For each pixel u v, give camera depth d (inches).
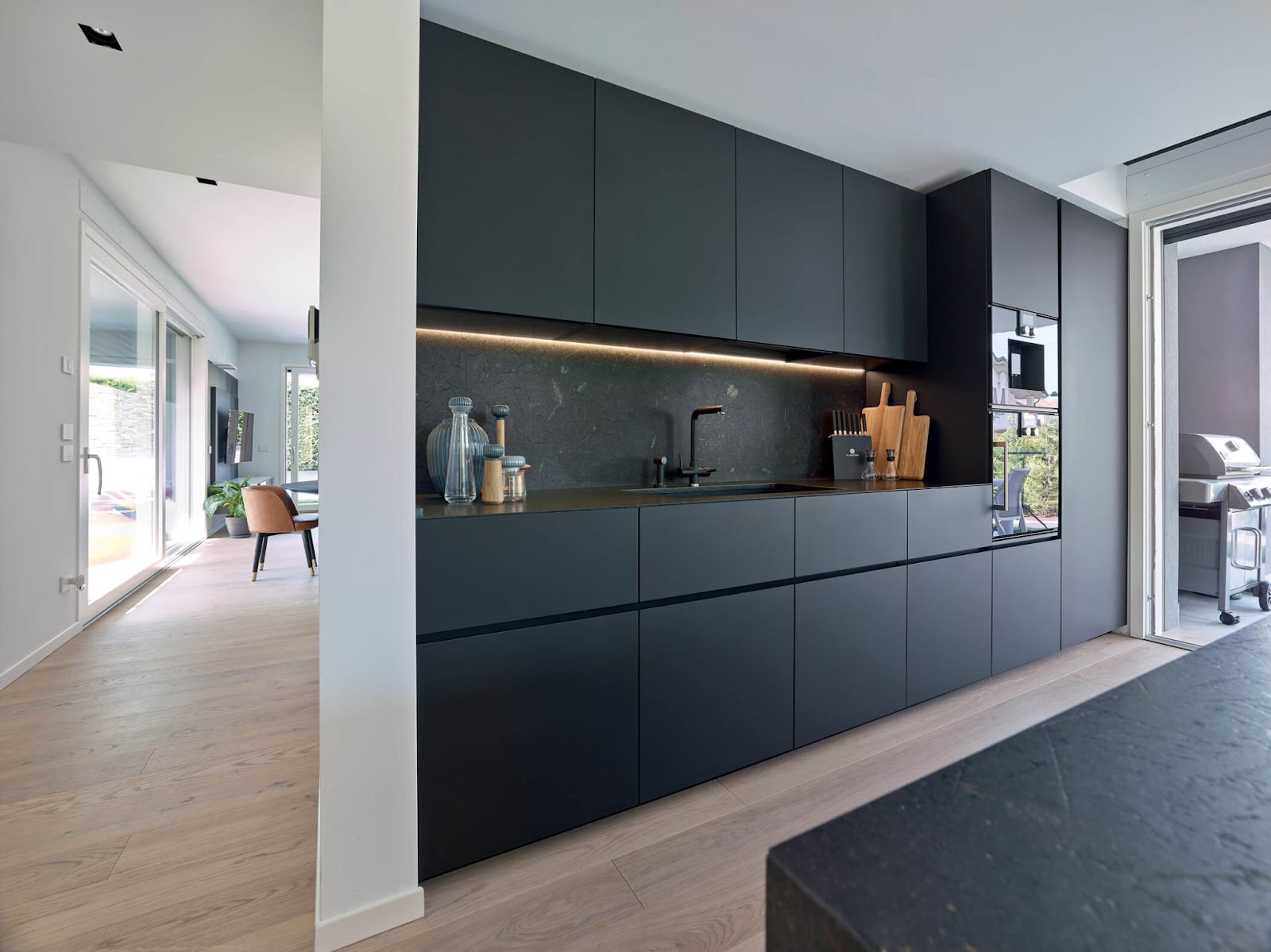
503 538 62.3
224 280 227.6
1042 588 115.6
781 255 96.0
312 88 84.9
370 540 54.2
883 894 10.8
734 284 90.7
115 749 86.1
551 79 75.2
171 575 200.4
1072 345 121.3
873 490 92.1
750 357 111.5
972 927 9.9
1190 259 146.3
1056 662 120.0
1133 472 133.1
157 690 106.4
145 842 66.1
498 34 74.9
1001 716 96.7
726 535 77.4
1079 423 122.9
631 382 100.3
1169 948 9.4
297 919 55.8
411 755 56.2
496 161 71.2
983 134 99.2
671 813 72.7
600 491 91.0
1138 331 132.2
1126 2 71.2
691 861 64.2
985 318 107.6
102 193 152.2
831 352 102.3
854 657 89.8
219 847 65.4
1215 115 94.4
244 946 52.9
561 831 66.0
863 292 106.7
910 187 116.6
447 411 84.3
